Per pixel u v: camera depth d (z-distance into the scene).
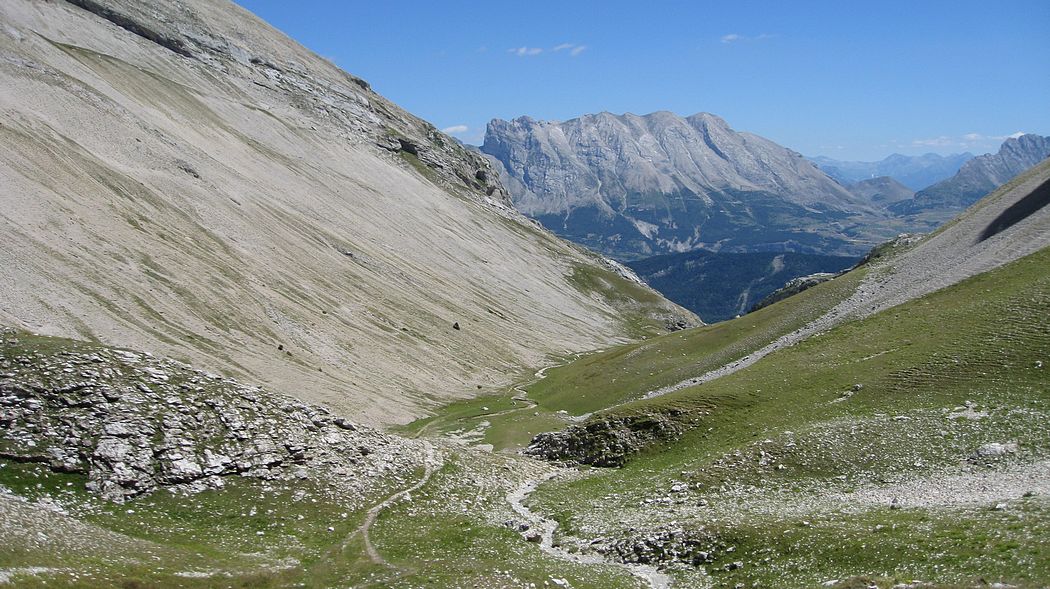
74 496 38.84
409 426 95.50
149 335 92.81
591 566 37.91
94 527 35.91
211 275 119.38
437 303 178.50
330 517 44.44
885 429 51.53
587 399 98.44
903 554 31.88
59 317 84.44
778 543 36.53
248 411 50.88
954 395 54.19
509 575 35.28
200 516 41.09
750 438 57.12
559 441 69.88
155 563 33.19
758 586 32.84
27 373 44.25
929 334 68.06
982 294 73.38
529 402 109.12
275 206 173.75
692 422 64.62
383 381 117.62
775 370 72.81
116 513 38.81
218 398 50.34
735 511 43.66
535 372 158.25
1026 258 77.69
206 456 45.34
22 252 92.25
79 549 32.19
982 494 38.62
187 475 43.47
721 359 92.38
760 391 67.19
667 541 39.62
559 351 188.50
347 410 93.81
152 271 109.06
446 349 149.25
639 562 38.81
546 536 45.16
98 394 44.81
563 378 122.25
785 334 91.50
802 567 33.50
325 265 157.50
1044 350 55.66
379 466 53.09
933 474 44.00
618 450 64.75
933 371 58.78
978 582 27.33
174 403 47.59
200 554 35.97
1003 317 64.62
